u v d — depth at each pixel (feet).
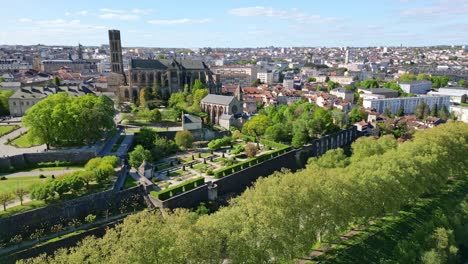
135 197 379.76
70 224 323.98
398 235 346.13
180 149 604.08
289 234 262.67
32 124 451.94
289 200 273.54
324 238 307.37
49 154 441.27
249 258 240.32
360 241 331.57
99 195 350.64
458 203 415.03
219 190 456.86
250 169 511.81
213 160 550.77
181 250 216.13
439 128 527.81
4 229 290.15
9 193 310.65
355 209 307.99
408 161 383.04
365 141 511.40
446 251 315.37
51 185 324.39
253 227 250.37
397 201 337.52
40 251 282.97
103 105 565.94
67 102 491.72
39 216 310.86
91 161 404.16
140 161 465.88
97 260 203.62
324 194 294.46
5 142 500.33
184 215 253.65
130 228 221.87
